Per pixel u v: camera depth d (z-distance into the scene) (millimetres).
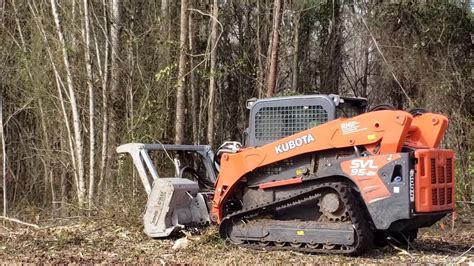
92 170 13328
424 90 16547
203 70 15047
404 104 17234
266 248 8047
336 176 7680
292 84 18141
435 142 7680
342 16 19266
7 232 9906
